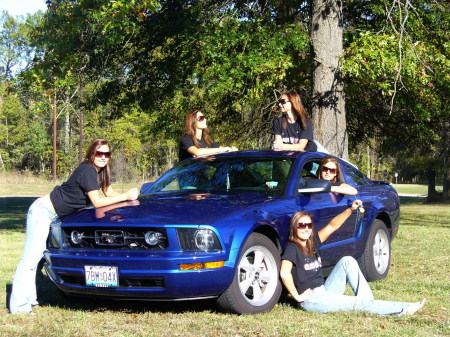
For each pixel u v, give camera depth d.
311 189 5.73
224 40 14.35
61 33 14.53
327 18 13.29
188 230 4.82
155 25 15.69
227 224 4.93
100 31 14.41
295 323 4.80
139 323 4.86
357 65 12.55
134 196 5.59
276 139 7.43
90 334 4.53
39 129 70.00
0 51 71.12
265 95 16.61
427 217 20.94
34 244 5.40
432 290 6.40
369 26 16.75
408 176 80.62
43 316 5.21
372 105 18.55
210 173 6.26
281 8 15.70
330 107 13.23
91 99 18.03
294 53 14.86
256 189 5.91
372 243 6.96
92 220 5.11
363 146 22.55
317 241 5.62
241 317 4.97
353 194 6.32
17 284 5.36
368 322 4.84
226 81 13.67
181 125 17.58
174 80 16.45
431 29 16.91
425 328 4.66
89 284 5.01
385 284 6.76
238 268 4.95
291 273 5.36
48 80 14.59
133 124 58.78
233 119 18.91
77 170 5.49
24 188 48.72
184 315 5.11
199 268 4.75
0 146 72.38
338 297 5.25
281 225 5.37
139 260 4.79
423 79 13.91
